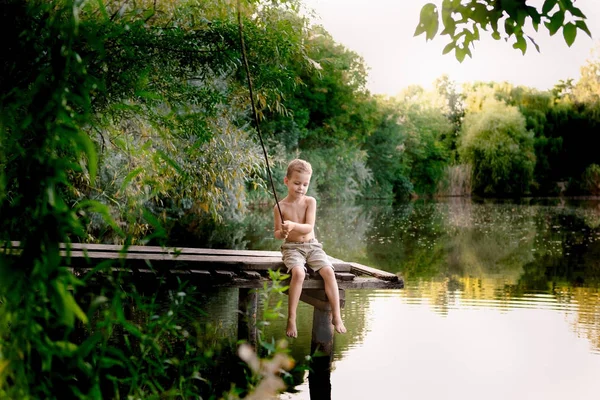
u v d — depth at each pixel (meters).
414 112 50.06
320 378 5.00
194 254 6.18
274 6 5.71
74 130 2.11
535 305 7.92
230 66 5.37
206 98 5.54
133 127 6.84
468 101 55.06
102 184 9.27
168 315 3.11
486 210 29.56
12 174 2.30
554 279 10.02
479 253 13.39
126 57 4.59
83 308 5.64
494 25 3.43
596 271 10.87
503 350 5.92
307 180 5.50
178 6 5.37
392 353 5.77
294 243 5.38
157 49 5.08
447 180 48.91
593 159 52.53
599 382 5.06
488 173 48.81
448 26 3.48
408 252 13.48
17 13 2.75
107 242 10.23
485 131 48.81
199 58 5.24
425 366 5.39
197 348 5.24
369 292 8.73
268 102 6.32
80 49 4.04
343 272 5.76
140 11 5.39
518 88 54.41
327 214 25.89
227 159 7.45
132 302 6.36
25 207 2.17
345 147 36.62
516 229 19.31
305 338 5.98
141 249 6.36
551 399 4.66
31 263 2.08
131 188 7.27
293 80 5.74
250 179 8.18
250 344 5.66
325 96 35.53
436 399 4.62
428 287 9.18
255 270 5.64
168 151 7.05
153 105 5.32
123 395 4.04
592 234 17.61
